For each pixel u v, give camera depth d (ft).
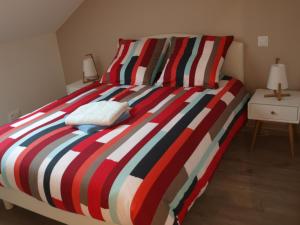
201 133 6.20
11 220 7.10
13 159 5.78
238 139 9.34
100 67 12.35
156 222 4.58
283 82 7.98
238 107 8.16
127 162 5.08
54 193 5.23
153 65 9.36
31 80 11.94
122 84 9.62
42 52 12.24
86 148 5.65
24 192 5.87
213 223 6.28
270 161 8.09
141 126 6.37
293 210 6.37
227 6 9.10
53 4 10.42
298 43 8.54
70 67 13.07
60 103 8.55
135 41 10.12
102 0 11.08
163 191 4.78
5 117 11.14
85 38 12.11
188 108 7.09
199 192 5.74
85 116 6.57
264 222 6.15
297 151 8.40
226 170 7.93
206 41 8.98
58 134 6.37
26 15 10.04
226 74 9.47
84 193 4.87
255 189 7.11
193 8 9.62
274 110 7.91
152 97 8.11
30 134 6.51
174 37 9.59
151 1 10.21
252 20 8.91
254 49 9.18
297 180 7.25
